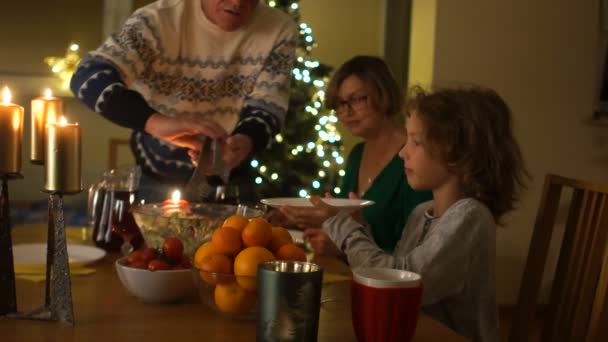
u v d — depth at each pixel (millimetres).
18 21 3959
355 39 4500
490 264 1358
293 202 1666
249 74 2012
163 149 2023
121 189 1602
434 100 1459
